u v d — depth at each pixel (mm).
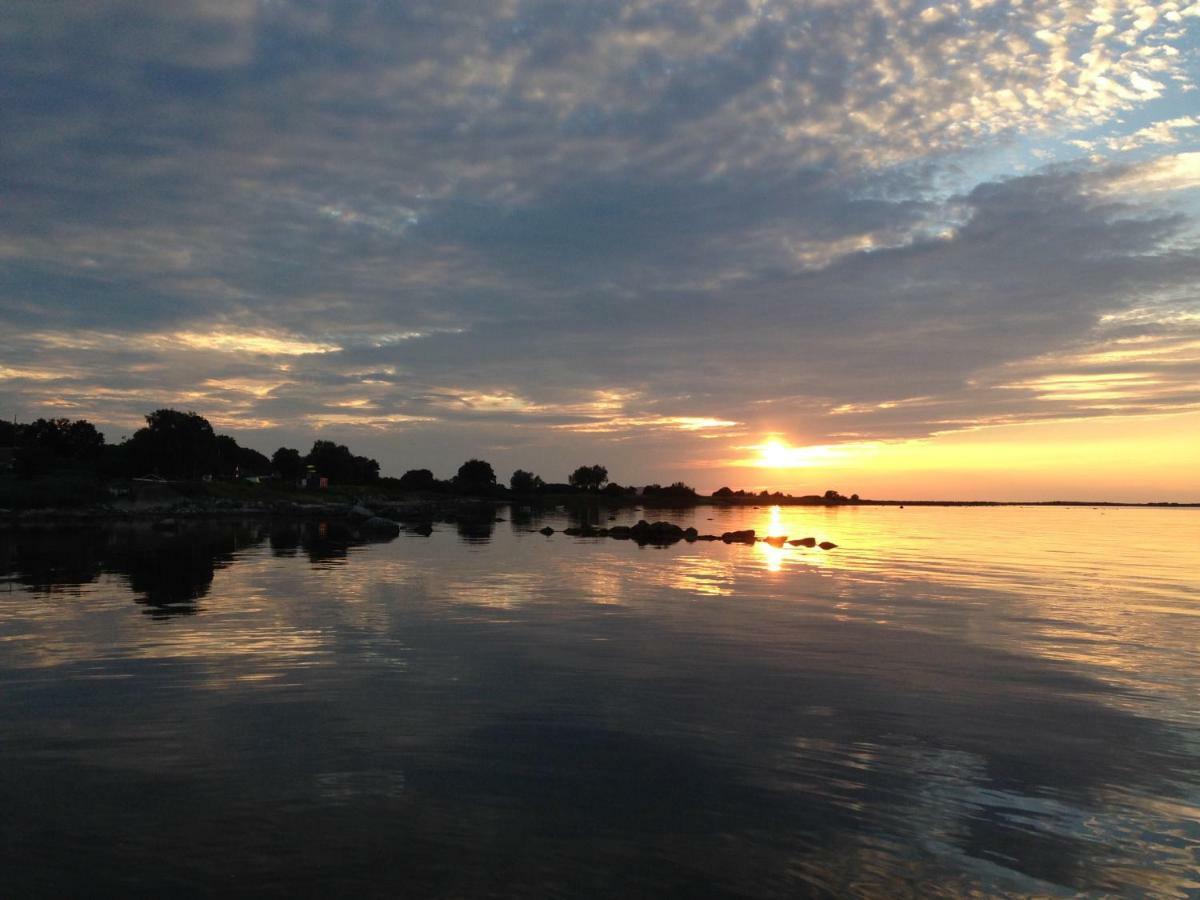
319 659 15180
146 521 74188
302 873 7055
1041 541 61156
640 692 13070
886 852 7656
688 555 41531
